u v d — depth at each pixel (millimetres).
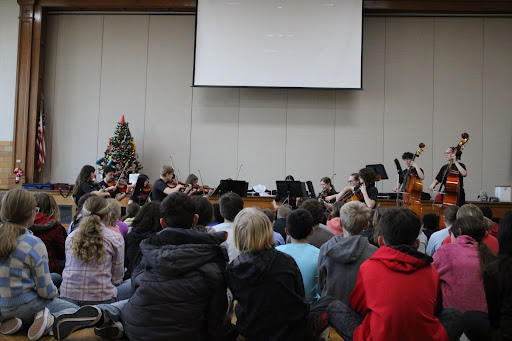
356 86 8070
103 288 2545
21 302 2166
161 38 8773
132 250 3010
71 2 8508
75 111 8758
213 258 2061
